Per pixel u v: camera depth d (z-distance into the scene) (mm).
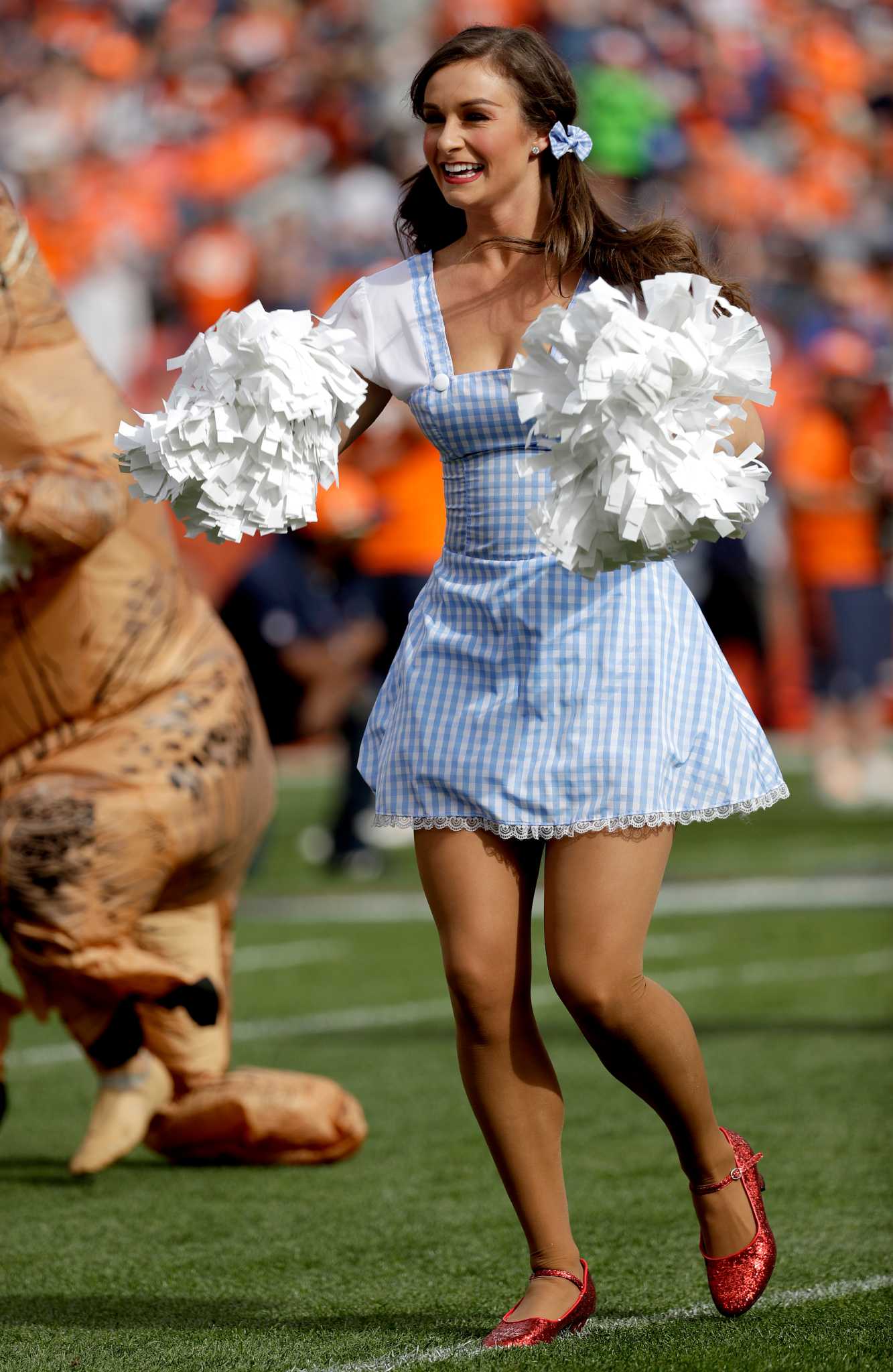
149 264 54219
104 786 14633
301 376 10406
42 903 14453
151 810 14672
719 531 9758
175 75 63062
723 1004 22734
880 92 68125
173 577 15570
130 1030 15133
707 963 25578
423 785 10609
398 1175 15547
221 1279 12562
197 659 15500
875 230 62594
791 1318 11070
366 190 53188
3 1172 16031
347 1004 23609
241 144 58000
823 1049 20000
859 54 68438
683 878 34000
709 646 10969
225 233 53656
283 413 10375
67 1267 12922
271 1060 20234
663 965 25469
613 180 11922
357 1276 12594
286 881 34906
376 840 39531
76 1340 11094
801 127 65188
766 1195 14250
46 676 14984
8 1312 11812
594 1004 10406
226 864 15570
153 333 53188
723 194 59000
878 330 49750
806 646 48125
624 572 10648
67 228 55469
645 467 9609
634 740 10406
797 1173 14914
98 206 55906
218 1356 10609
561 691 10461
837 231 61469
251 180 57062
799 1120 16766
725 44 64500
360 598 35094
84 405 14773
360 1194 14930
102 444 14719
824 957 26016
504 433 10656
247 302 50719
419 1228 13828
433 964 26391
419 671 10828
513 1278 12453
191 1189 15305
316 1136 15820
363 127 58219
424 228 11586
